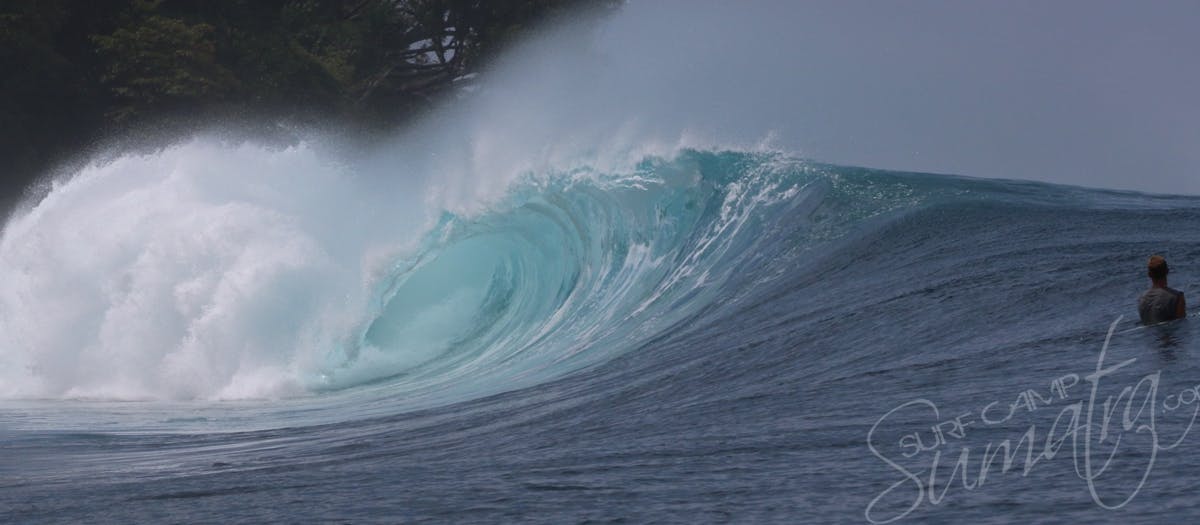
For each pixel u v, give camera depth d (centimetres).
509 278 7569
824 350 3984
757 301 5494
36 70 14312
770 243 6316
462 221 7725
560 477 2436
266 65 16138
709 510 2002
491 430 3650
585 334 6372
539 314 7206
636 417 3356
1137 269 4188
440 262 7556
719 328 5150
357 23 19338
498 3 19212
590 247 7338
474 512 2139
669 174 7262
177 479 3017
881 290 4812
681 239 6888
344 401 5797
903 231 5831
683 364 4472
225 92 15325
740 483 2198
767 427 2803
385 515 2175
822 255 5925
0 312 6731
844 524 1848
